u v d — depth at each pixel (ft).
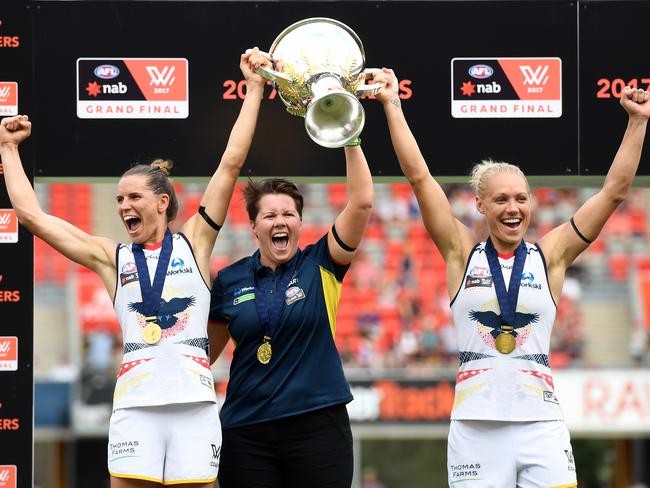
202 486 60.39
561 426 61.00
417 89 75.77
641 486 195.72
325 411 62.49
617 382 166.91
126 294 61.31
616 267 203.10
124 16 75.20
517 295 61.11
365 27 75.77
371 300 194.90
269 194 63.57
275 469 62.80
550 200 209.26
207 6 75.56
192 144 75.51
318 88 62.64
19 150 74.59
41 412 169.58
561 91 76.13
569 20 75.97
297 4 75.66
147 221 61.57
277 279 63.98
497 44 75.92
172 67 75.41
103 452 176.55
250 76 64.75
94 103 75.15
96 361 190.60
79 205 205.26
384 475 220.64
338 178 76.07
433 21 75.82
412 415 165.27
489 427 60.64
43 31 74.95
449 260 63.26
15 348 73.26
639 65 76.18
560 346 194.59
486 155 75.92
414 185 63.36
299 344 62.80
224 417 63.52
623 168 61.98
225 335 66.44
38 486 182.70
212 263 195.83
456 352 189.37
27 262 73.46
